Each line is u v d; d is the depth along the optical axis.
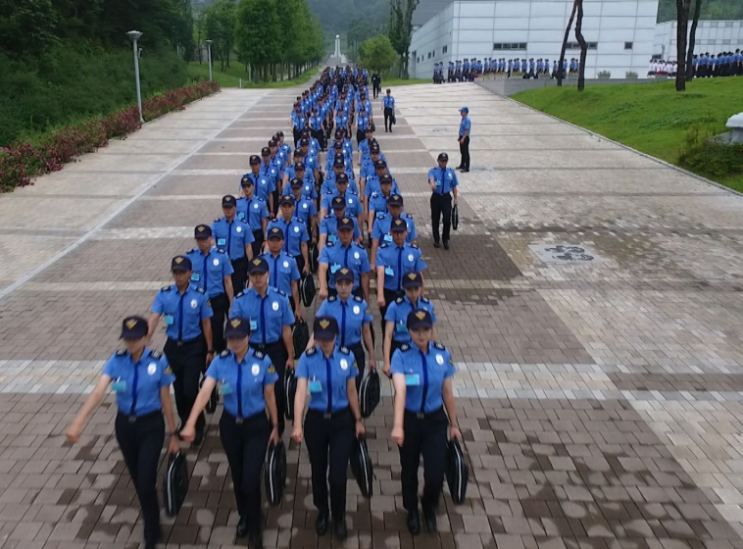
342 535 4.68
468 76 47.84
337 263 6.85
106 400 6.55
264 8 57.38
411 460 4.68
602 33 50.44
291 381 5.54
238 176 17.66
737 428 6.10
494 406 6.47
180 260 5.70
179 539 4.69
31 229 12.78
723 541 4.69
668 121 21.89
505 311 8.87
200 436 5.84
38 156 17.72
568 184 16.52
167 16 46.12
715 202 14.64
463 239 12.16
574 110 27.55
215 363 4.65
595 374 7.11
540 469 5.50
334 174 11.22
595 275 10.27
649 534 4.75
